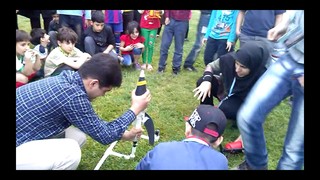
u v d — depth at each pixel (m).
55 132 1.66
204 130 1.35
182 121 2.52
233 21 2.24
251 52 1.66
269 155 1.55
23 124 1.59
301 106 1.40
